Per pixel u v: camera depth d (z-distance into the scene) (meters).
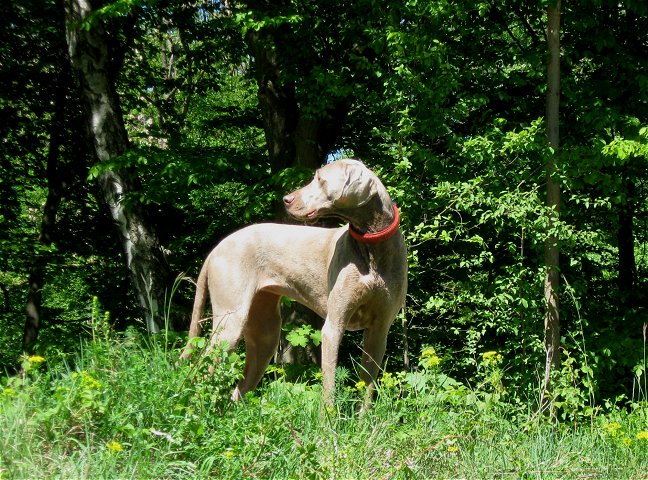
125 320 14.66
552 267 9.26
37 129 15.51
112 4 10.71
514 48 10.84
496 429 5.06
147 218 11.53
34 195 19.89
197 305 5.93
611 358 9.68
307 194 5.10
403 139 9.75
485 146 9.43
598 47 10.31
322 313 5.58
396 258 5.27
